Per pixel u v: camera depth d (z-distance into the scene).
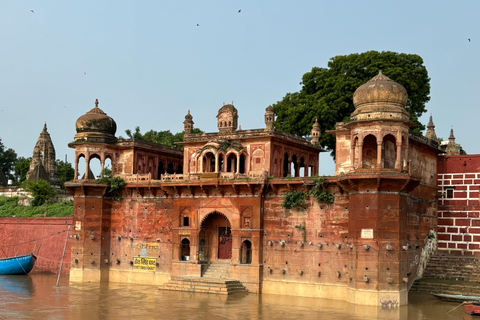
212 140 29.66
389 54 34.91
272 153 29.02
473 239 28.75
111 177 31.98
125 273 31.19
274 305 24.09
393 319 21.09
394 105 24.19
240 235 27.86
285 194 27.19
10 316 21.81
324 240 26.17
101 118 32.47
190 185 28.86
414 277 26.48
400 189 23.84
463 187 29.30
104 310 23.02
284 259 27.06
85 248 31.17
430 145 28.73
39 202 42.81
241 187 27.92
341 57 36.28
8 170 68.12
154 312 22.58
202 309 23.19
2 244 37.81
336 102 35.00
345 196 25.75
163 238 30.39
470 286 25.22
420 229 27.48
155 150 34.34
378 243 23.67
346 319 21.19
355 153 25.89
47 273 35.28
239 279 27.64
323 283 25.97
